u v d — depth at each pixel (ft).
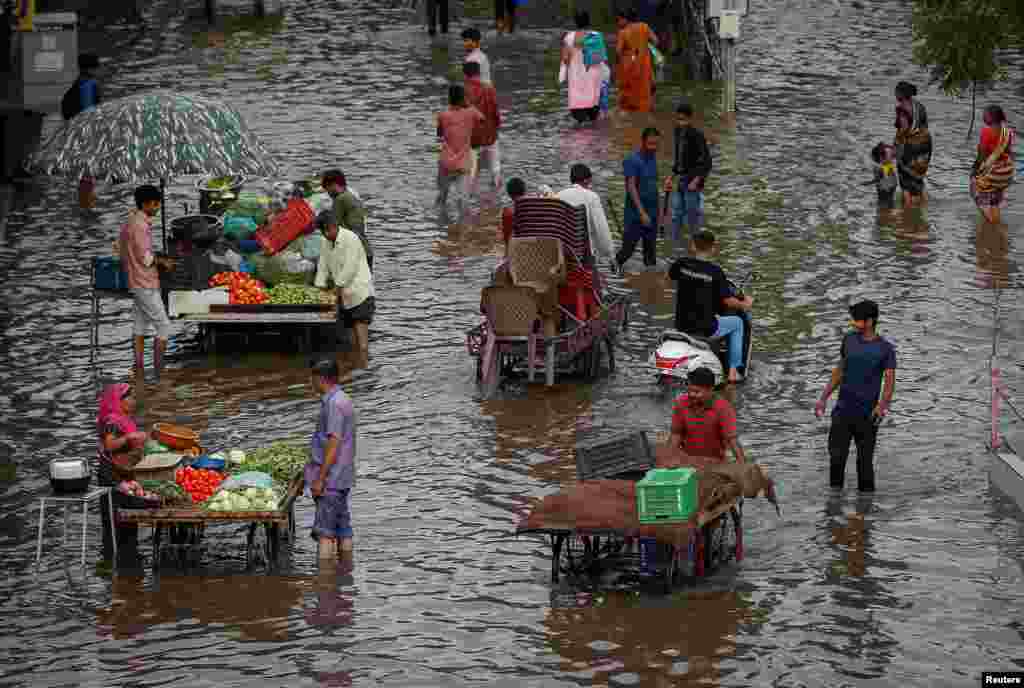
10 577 114.73
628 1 347.97
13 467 135.54
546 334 155.43
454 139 214.28
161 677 98.78
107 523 120.78
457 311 177.99
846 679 96.48
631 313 176.55
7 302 181.78
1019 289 179.93
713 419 116.78
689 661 99.14
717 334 152.87
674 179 202.39
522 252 156.04
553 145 252.21
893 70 307.78
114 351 167.12
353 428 116.06
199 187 191.11
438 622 105.81
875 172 215.92
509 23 345.31
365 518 124.06
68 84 288.71
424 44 331.16
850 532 119.24
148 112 161.68
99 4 374.43
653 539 110.42
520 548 118.32
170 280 164.96
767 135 257.96
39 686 97.86
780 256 194.29
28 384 156.56
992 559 114.01
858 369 125.29
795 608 106.63
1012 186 229.86
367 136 256.11
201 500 116.88
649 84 274.98
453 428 143.43
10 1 302.25
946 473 130.82
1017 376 153.17
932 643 101.14
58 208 221.66
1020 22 157.58
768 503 125.39
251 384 156.56
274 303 164.55
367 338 166.81
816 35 345.72
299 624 105.91
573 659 99.81
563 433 141.49
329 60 314.76
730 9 270.67
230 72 302.04
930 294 178.70
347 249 163.84
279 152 244.83
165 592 111.65
